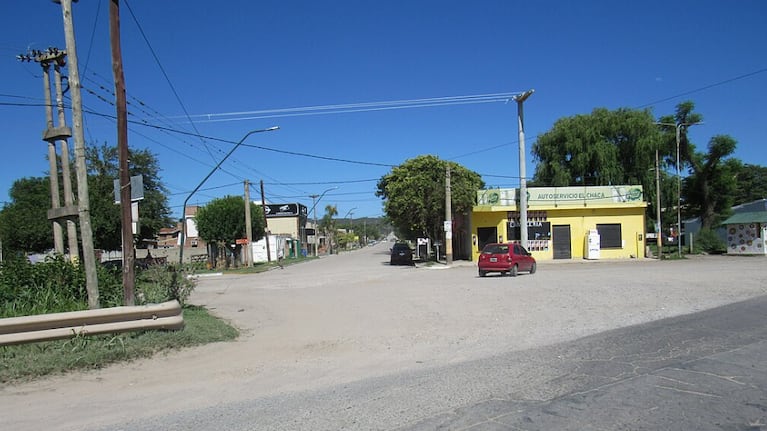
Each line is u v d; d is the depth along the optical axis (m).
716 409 5.71
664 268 27.89
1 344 8.48
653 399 6.09
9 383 7.60
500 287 19.81
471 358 8.77
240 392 7.12
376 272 34.38
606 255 41.41
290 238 80.81
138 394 7.09
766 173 71.88
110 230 28.69
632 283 19.38
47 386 7.51
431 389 6.86
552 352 8.90
